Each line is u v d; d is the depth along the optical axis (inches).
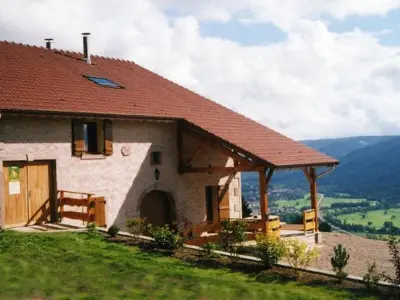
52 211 637.9
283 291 414.6
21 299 333.4
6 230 553.6
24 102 591.8
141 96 810.8
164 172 796.6
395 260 439.8
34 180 619.5
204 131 774.5
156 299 364.2
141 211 788.0
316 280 450.6
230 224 596.7
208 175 875.4
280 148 821.2
